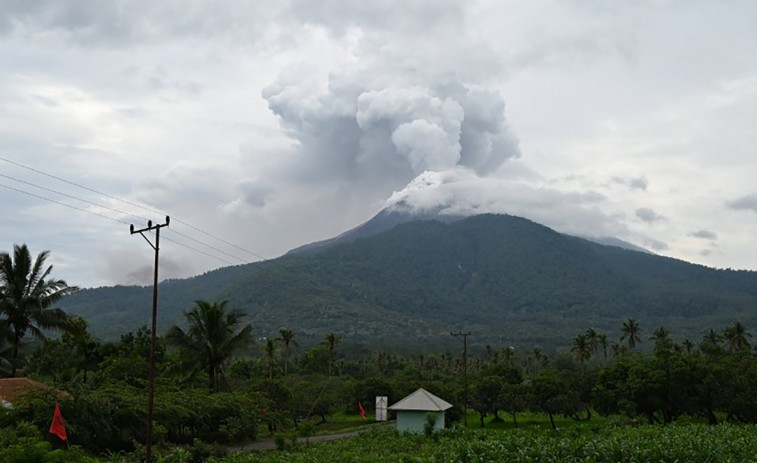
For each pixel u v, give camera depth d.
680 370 63.06
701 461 31.77
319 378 105.19
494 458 33.47
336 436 63.28
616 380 70.31
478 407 79.19
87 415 41.00
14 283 53.62
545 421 84.62
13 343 54.03
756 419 61.12
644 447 34.03
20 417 38.91
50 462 28.27
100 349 71.75
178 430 51.84
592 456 33.03
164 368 71.94
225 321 63.16
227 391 65.75
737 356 76.56
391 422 76.88
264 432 65.31
